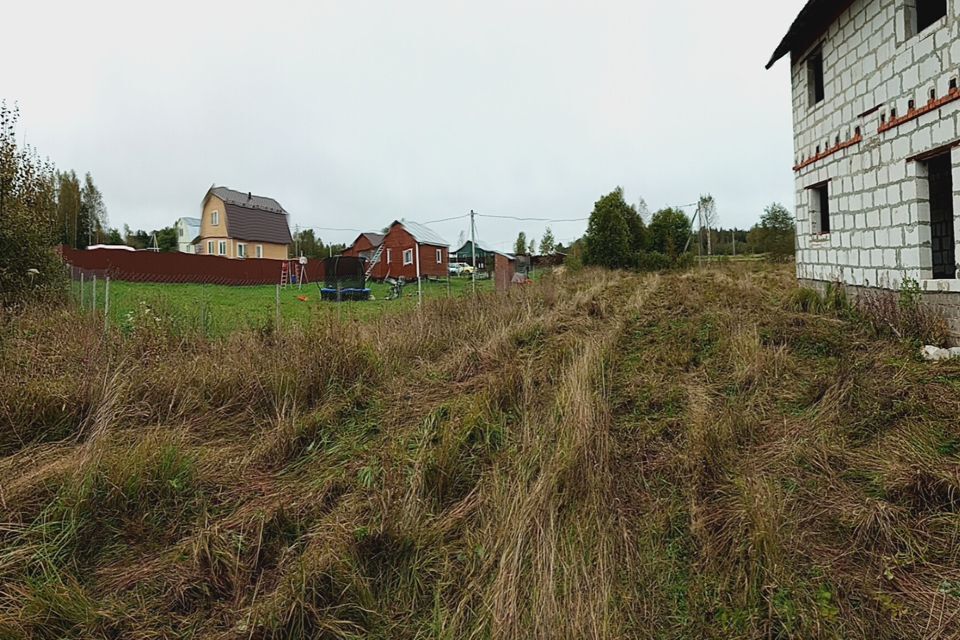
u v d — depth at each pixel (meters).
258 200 43.53
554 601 2.20
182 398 4.17
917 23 6.12
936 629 2.02
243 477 3.36
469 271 30.44
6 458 3.20
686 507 2.92
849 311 7.02
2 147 8.62
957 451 3.12
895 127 6.32
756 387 4.52
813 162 8.62
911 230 6.06
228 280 25.53
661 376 5.00
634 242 29.61
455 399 4.55
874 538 2.53
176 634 2.17
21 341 4.75
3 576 2.32
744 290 10.37
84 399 3.79
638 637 2.11
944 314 5.46
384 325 7.00
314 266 29.52
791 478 3.11
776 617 2.11
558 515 2.75
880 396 3.91
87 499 2.72
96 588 2.38
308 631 2.19
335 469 3.44
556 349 5.70
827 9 7.76
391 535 2.65
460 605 2.29
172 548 2.66
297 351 5.02
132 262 22.75
